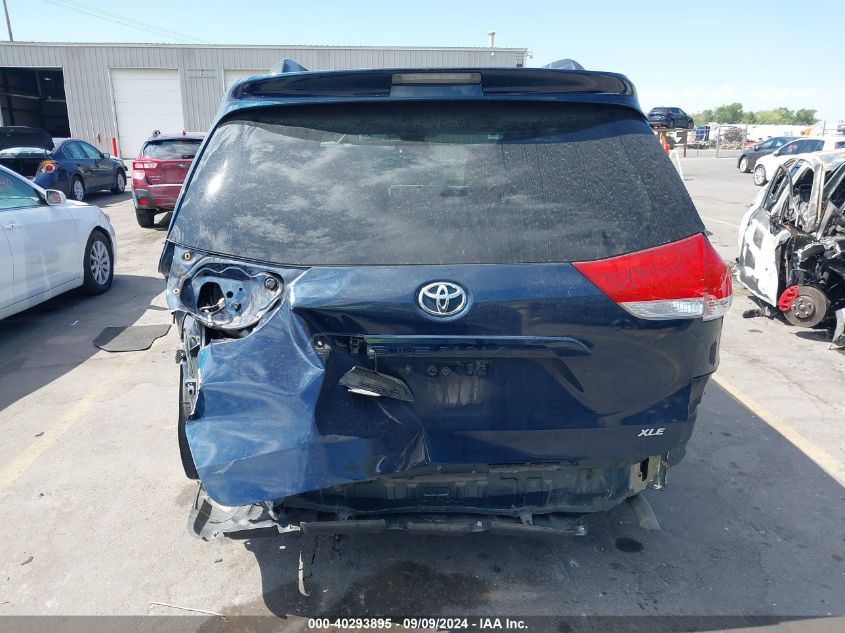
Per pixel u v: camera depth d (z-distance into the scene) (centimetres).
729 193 1966
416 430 230
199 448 219
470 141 239
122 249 1098
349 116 244
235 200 238
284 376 222
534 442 234
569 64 292
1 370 553
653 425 237
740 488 370
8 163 1462
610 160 236
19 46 3081
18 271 613
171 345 615
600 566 301
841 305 629
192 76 3188
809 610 274
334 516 249
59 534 328
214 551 313
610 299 221
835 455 409
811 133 4862
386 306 217
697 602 278
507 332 219
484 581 290
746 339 641
